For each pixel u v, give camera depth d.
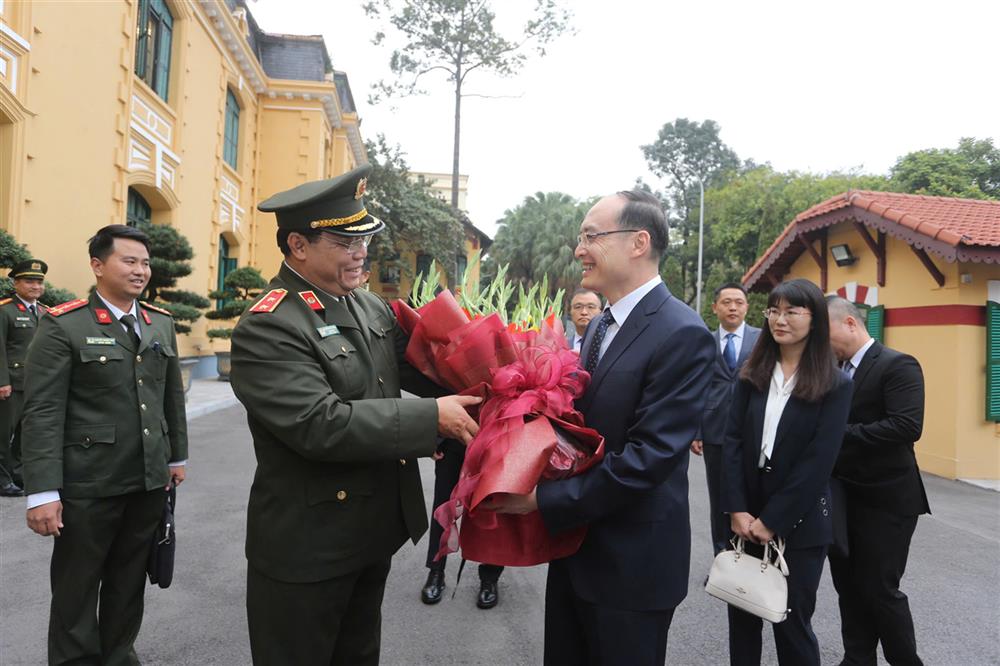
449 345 1.72
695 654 2.85
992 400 6.91
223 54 13.56
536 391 1.61
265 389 1.54
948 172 19.98
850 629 2.65
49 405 2.22
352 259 1.71
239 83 14.95
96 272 2.48
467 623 3.11
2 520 4.29
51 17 6.94
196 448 6.92
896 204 7.96
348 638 1.86
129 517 2.46
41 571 3.47
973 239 6.28
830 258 9.03
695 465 7.16
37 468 2.17
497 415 1.61
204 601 3.23
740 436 2.39
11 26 6.31
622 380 1.70
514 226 34.59
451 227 20.27
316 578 1.61
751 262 23.52
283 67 17.52
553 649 1.92
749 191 23.77
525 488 1.47
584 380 1.76
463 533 1.71
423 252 21.03
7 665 2.54
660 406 1.61
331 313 1.71
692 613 3.28
